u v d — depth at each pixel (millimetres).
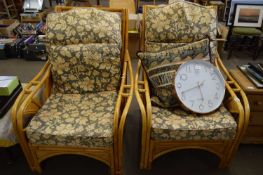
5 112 1393
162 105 1443
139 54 1510
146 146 1371
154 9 1619
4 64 2898
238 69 1703
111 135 1242
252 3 3062
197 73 1433
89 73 1573
